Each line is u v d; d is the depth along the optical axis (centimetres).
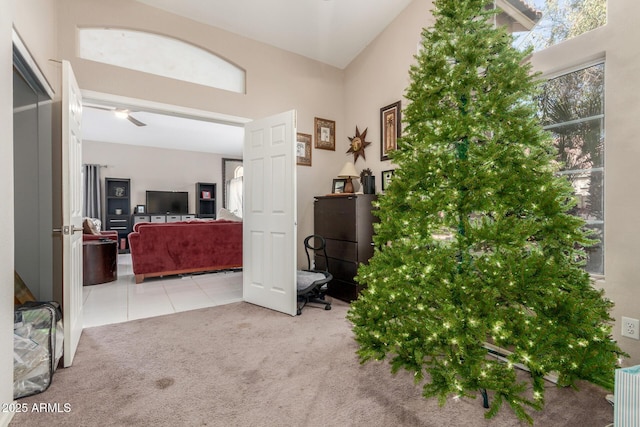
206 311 308
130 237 434
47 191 243
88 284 420
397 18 344
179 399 161
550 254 153
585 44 197
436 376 146
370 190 349
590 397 163
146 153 823
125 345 228
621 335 179
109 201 780
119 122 616
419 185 162
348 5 323
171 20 309
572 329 134
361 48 393
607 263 186
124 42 294
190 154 879
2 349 137
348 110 422
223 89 340
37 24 202
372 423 143
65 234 195
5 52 143
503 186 142
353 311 191
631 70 176
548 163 155
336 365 198
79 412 151
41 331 172
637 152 174
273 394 166
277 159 306
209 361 203
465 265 154
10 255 146
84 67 271
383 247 182
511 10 245
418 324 155
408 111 172
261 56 364
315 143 404
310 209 401
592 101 203
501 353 202
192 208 881
